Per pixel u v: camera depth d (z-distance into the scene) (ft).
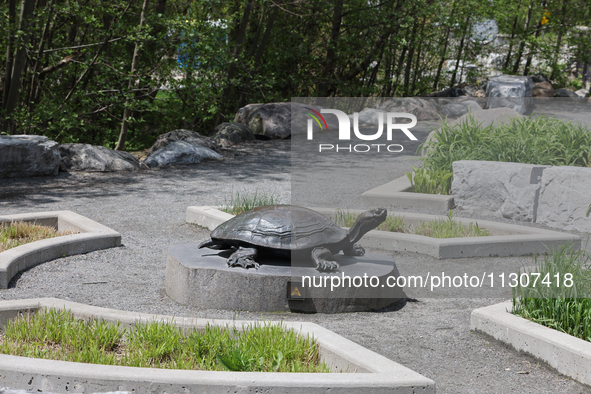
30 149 34.60
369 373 9.57
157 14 43.37
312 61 63.21
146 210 27.43
